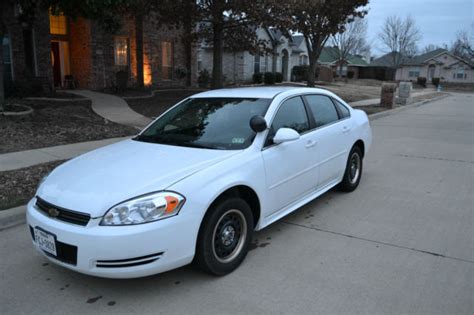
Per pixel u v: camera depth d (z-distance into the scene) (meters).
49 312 3.19
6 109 11.50
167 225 3.16
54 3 11.27
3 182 6.07
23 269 3.87
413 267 3.87
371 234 4.65
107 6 11.22
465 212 5.40
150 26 22.25
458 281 3.61
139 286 3.54
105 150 4.36
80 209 3.16
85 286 3.56
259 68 36.28
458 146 10.31
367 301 3.30
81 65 20.11
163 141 4.44
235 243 3.82
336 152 5.54
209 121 4.57
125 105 15.41
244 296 3.38
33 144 8.78
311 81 19.92
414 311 3.16
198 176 3.47
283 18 15.84
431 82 65.69
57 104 14.21
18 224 4.93
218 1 15.01
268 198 4.19
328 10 18.17
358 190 6.37
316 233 4.68
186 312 3.17
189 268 3.84
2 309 3.24
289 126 4.68
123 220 3.09
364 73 64.81
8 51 16.14
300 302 3.29
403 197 6.03
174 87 24.17
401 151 9.64
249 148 4.05
